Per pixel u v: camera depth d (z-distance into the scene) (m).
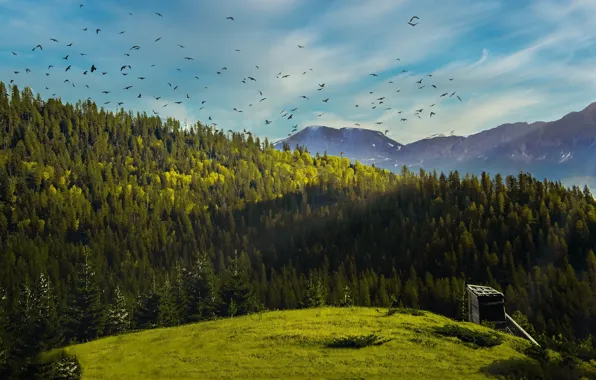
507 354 36.31
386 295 124.38
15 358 33.66
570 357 34.66
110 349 43.66
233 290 96.38
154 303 92.94
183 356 38.72
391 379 30.97
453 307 128.62
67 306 95.69
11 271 152.12
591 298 127.81
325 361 34.91
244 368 34.41
